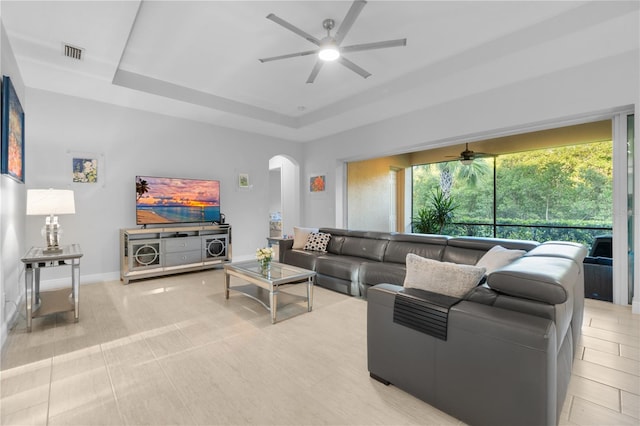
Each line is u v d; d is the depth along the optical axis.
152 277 4.69
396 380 1.80
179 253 4.73
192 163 5.42
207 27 2.97
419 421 1.56
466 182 7.21
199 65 3.79
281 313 3.15
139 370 2.06
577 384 1.89
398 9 2.72
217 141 5.76
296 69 3.94
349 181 6.84
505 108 3.93
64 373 2.03
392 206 8.26
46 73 3.55
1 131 2.45
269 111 5.58
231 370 2.06
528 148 5.88
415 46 3.39
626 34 2.78
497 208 6.65
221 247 5.24
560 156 5.85
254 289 3.55
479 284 1.77
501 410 1.38
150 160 4.93
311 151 7.07
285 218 8.07
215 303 3.46
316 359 2.21
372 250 4.19
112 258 4.56
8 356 2.25
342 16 2.79
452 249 3.49
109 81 3.77
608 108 3.20
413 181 8.43
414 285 1.89
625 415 1.61
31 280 2.68
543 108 3.62
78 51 3.10
